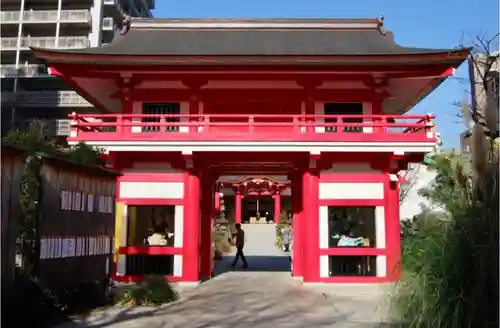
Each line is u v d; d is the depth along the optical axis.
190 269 18.20
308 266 18.17
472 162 8.60
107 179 14.54
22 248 11.73
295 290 17.11
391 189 18.83
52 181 11.46
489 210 7.93
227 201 63.00
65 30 61.41
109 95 21.91
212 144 18.27
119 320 11.53
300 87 20.02
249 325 11.03
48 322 10.93
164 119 18.62
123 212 18.56
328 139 18.19
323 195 18.72
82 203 12.91
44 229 11.07
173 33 23.56
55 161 11.52
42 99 56.94
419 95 21.91
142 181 18.83
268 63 18.23
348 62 18.17
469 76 17.48
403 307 8.45
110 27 61.66
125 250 18.34
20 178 10.42
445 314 7.62
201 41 22.38
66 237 12.03
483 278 7.52
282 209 61.97
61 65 18.47
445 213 9.06
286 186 52.84
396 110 24.72
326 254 18.30
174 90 19.91
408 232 10.23
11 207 10.04
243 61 18.19
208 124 18.38
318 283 18.00
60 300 12.16
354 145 18.17
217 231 39.88
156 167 18.95
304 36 23.14
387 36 22.70
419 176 32.41
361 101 19.78
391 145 18.17
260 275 21.92
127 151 18.27
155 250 18.38
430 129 18.28
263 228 54.16
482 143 8.54
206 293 16.28
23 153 10.42
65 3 61.94
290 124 18.39
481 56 19.12
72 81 19.69
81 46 59.81
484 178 8.38
